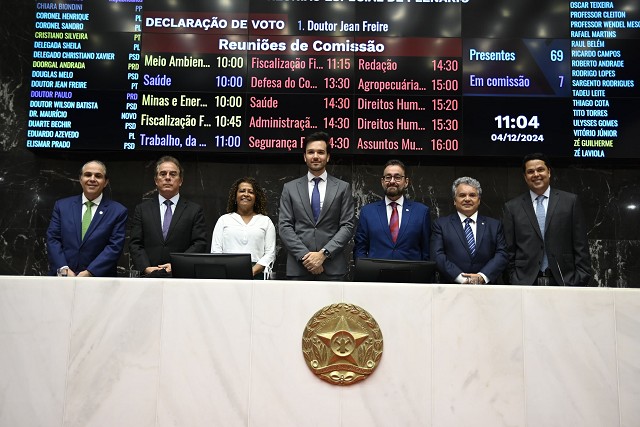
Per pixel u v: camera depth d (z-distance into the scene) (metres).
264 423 3.18
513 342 3.26
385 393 3.21
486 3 5.86
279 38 5.81
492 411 3.20
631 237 5.68
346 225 4.54
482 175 5.83
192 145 5.64
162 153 5.71
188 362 3.24
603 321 3.28
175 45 5.78
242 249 4.66
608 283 5.63
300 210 4.60
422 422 3.18
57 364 3.24
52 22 5.77
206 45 5.79
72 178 5.77
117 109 5.67
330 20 5.84
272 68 5.76
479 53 5.78
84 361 3.24
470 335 3.27
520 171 5.82
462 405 3.20
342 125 5.68
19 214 5.70
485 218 4.62
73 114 5.65
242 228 4.72
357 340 3.23
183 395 3.21
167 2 5.84
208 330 3.27
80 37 5.75
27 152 5.77
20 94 5.80
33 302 3.29
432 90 5.73
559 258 4.46
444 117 5.69
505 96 5.71
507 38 5.79
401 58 5.78
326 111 5.70
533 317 3.29
